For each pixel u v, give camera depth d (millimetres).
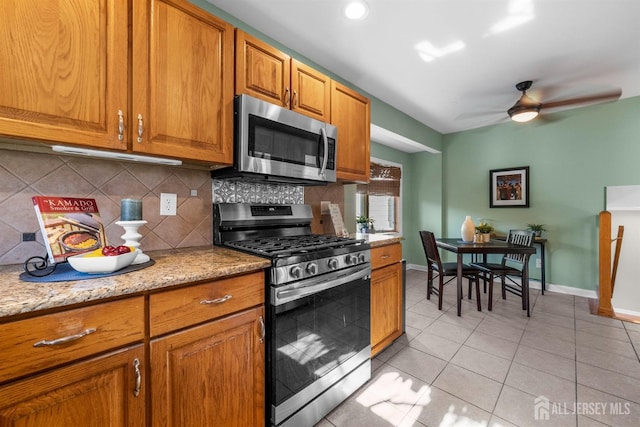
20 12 904
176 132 1259
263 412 1246
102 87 1064
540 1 1740
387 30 2027
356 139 2254
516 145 4039
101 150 1117
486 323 2672
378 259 2025
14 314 677
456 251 2898
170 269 1053
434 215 4867
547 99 3199
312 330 1416
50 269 1029
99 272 955
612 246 3277
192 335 1013
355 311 1697
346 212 3229
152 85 1185
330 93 2027
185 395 1001
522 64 2479
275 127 1593
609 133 3352
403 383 1769
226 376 1116
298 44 2188
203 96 1350
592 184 3459
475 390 1692
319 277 1442
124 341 862
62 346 757
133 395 879
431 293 3471
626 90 3004
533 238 3229
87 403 802
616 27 1972
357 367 1705
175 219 1580
